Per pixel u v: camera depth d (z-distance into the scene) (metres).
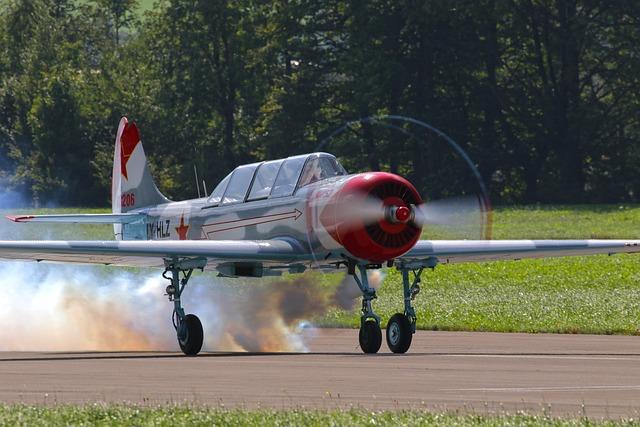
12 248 56.81
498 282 120.88
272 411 34.28
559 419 32.41
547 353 58.25
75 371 47.91
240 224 66.88
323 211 60.66
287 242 62.69
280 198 64.06
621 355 55.84
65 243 57.78
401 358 53.75
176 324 62.00
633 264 133.00
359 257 60.28
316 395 38.94
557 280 121.06
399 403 36.91
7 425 32.41
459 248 63.81
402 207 59.47
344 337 76.06
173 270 61.81
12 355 61.34
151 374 46.12
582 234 180.50
